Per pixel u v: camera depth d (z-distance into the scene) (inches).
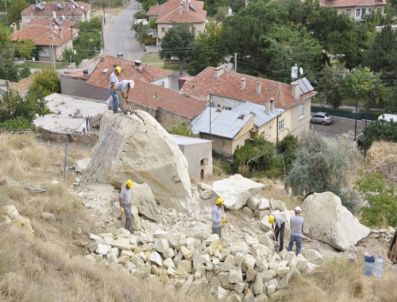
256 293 559.8
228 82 1895.9
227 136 1494.8
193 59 2632.9
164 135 720.3
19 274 430.0
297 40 2391.7
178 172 708.0
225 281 563.2
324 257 642.8
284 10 2591.0
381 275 604.4
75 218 617.9
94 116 1579.7
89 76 1957.4
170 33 2743.6
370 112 2190.0
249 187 805.9
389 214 919.7
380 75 2203.5
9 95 1448.1
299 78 2075.5
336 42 2509.8
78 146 1238.9
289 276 565.3
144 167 698.8
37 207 609.6
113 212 650.2
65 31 3112.7
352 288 571.2
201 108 1672.0
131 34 3417.8
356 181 1037.8
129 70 1982.0
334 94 2219.5
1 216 545.3
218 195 768.9
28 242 498.0
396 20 3110.2
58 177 792.9
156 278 540.1
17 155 856.9
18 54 2888.8
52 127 1411.2
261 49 2428.6
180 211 705.0
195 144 1184.2
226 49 2480.3
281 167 1430.9
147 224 660.7
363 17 3068.4
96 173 718.5
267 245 646.5
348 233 753.0
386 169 1337.4
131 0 4411.9
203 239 613.6
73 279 453.7
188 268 567.5
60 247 536.1
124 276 501.7
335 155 965.8
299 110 1875.0
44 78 2036.2
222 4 3592.5
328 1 3176.7
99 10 4069.9
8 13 3705.7
